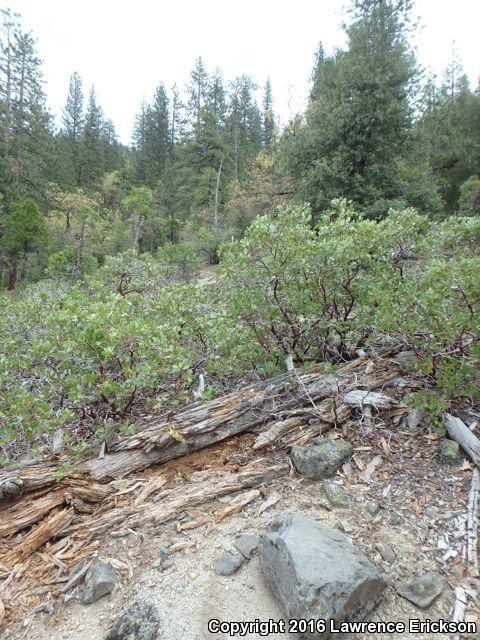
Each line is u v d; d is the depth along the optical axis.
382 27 12.98
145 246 25.17
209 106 30.86
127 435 2.99
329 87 14.95
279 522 2.13
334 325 3.63
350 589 1.62
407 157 13.27
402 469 2.55
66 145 39.97
